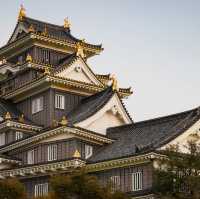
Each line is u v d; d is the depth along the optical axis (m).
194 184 68.31
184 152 77.25
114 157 79.94
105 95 91.12
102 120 89.19
